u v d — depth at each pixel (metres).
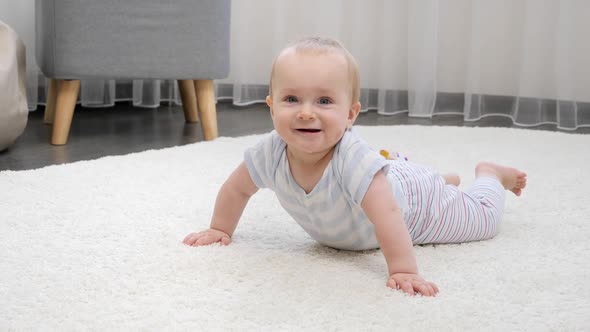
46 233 1.11
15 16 2.72
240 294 0.85
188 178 1.55
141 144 2.15
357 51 3.24
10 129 1.90
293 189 0.98
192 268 0.94
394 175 1.04
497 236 1.17
